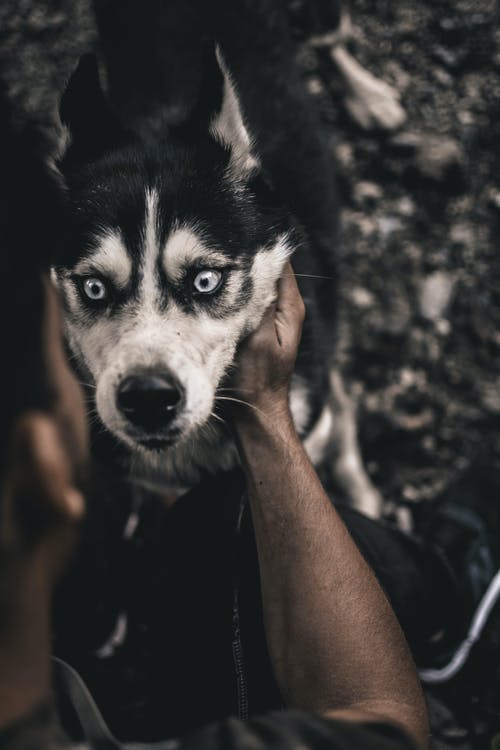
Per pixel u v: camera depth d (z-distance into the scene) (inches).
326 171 116.6
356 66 141.2
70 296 71.7
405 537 78.9
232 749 27.7
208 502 66.4
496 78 145.1
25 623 25.4
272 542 52.1
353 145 138.9
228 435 83.0
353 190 135.8
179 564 64.8
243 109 103.9
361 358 124.6
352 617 48.0
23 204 26.4
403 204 135.4
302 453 56.1
